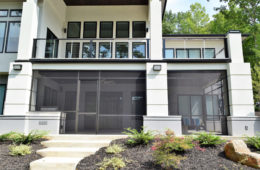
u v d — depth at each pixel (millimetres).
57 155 5109
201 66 7840
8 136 6199
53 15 10039
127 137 6340
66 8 11555
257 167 4004
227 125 7508
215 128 9023
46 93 8250
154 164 4254
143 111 9078
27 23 8234
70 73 8273
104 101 9297
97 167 4211
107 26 11258
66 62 7953
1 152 5137
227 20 20266
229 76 7629
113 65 7941
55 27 10312
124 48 10703
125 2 11148
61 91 8828
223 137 6801
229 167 4129
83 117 9031
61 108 8680
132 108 9180
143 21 11203
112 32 11156
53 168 4238
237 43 7879
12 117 7340
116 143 5707
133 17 11266
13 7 9477
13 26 9352
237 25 18891
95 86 9250
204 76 8453
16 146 5230
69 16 11453
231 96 7461
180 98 9391
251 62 16859
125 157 4676
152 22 8148
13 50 9188
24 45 8039
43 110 7992
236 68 7613
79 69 7957
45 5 9133
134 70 7965
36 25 8570
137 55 10367
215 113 9227
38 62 7973
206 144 5305
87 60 7844
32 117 7465
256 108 13938
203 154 4805
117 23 11250
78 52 10922
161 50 7902
